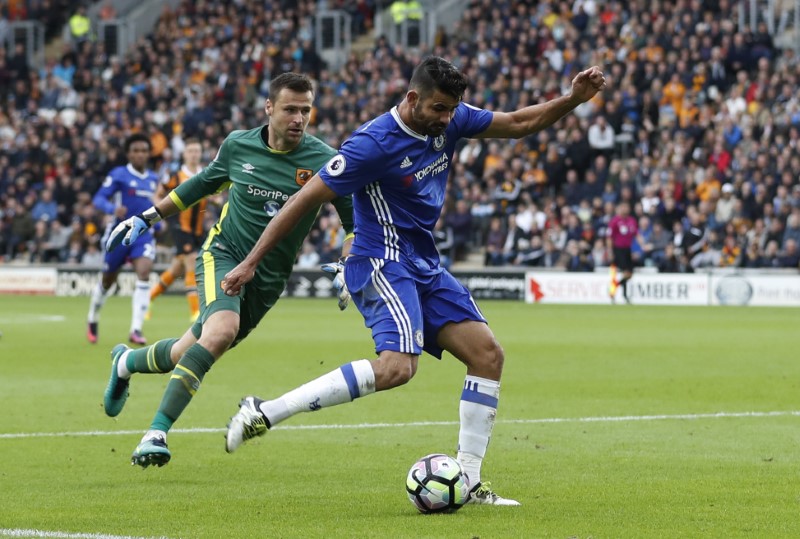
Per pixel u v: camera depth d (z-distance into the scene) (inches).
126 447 959.0
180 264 2047.2
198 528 653.3
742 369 1556.3
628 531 643.5
